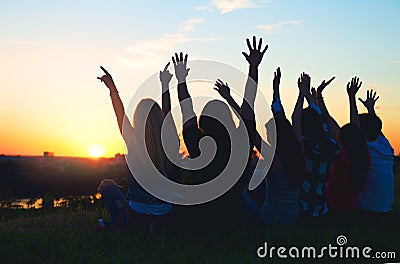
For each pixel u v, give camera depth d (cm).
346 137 745
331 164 723
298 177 676
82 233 674
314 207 724
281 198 691
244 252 607
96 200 1018
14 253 599
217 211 658
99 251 605
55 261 571
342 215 758
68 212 933
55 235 660
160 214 666
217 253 589
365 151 744
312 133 716
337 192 757
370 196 753
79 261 561
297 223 710
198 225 663
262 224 693
